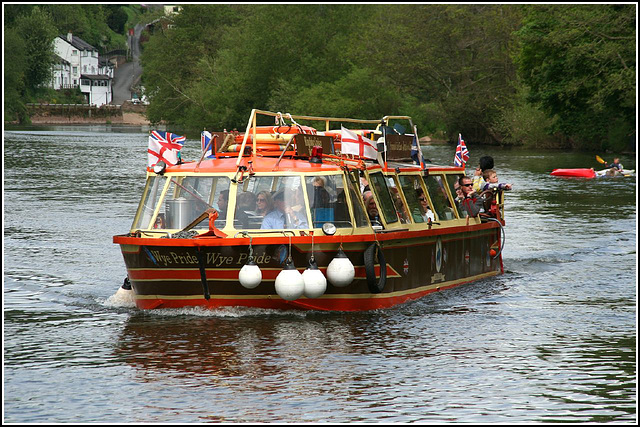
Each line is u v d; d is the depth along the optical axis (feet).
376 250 111.34
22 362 93.45
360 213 112.57
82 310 117.80
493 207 147.13
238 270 107.14
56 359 94.38
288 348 97.76
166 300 111.04
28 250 169.07
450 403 81.61
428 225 126.31
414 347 99.35
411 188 127.24
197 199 111.75
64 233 193.26
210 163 113.91
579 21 477.36
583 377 89.61
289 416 77.97
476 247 141.38
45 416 78.02
